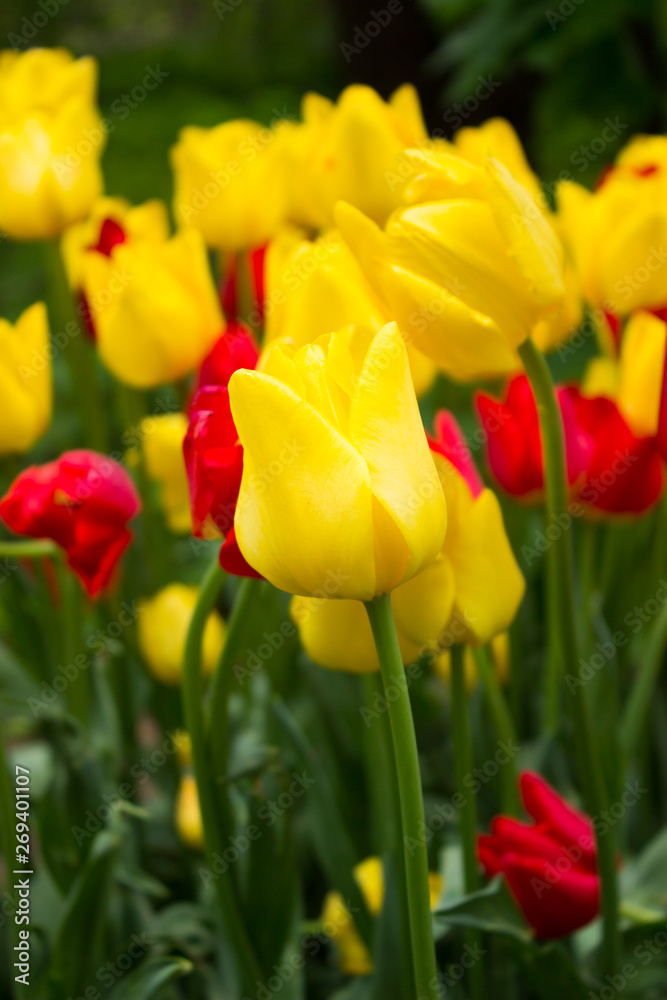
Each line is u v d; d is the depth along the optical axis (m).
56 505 0.92
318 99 1.08
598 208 0.98
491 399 0.97
